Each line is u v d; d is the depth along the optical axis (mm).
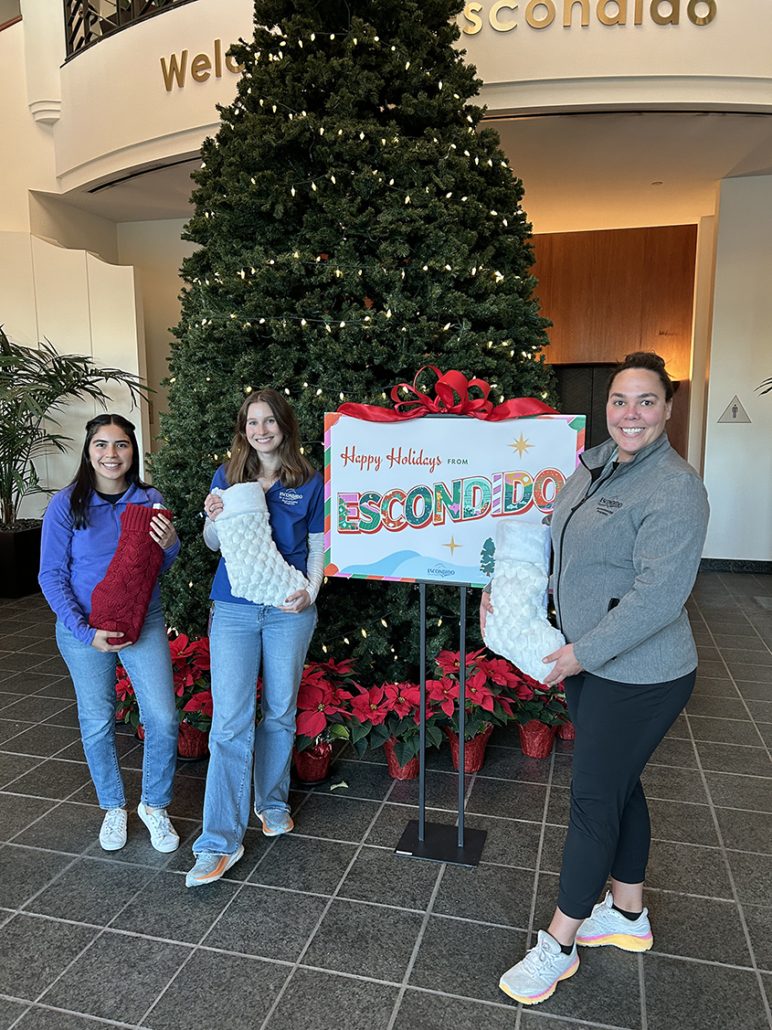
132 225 7422
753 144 5078
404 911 2111
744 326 6148
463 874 2281
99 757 2383
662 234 6980
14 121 6277
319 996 1805
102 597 2168
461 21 4348
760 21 4219
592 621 1706
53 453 6617
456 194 2961
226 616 2285
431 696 2826
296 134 2818
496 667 3027
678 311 7043
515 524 1936
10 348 5723
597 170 5594
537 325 3234
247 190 2863
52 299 6480
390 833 2514
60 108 6000
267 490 2344
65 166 6082
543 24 4285
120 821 2430
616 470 1723
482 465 2191
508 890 2201
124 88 5332
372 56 2918
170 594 3150
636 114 4523
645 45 4262
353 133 2797
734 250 6023
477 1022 1729
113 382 6477
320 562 2402
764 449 6320
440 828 2527
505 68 4363
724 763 3045
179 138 5133
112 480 2277
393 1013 1756
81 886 2227
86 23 5609
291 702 2395
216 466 3004
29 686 3955
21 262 6422
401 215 2824
